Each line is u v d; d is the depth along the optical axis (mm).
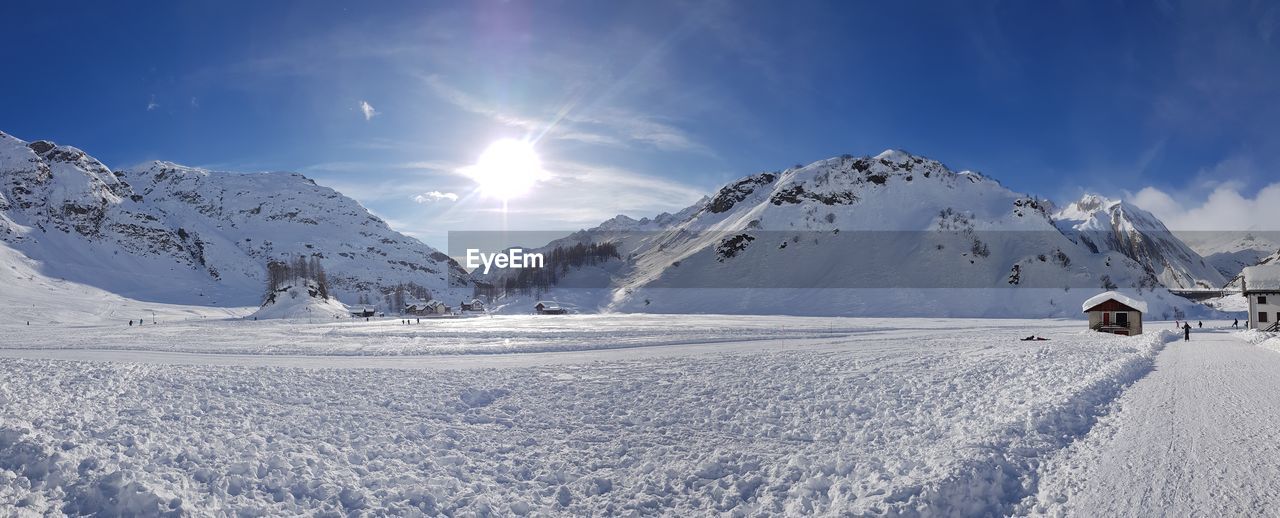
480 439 15914
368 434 15508
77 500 9742
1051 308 145250
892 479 11633
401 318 149250
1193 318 125812
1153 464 11828
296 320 129750
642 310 174500
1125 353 32938
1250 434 13836
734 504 11500
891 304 156250
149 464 11375
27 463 10656
